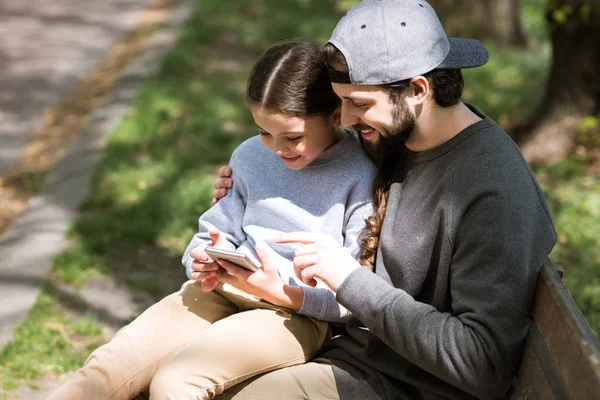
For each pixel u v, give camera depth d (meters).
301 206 2.81
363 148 2.81
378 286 2.32
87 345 4.27
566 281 5.24
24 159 7.66
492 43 12.77
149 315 2.79
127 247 5.58
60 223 5.96
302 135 2.68
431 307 2.29
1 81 10.25
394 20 2.32
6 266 5.24
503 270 2.20
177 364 2.47
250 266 2.56
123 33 13.17
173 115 8.53
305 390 2.46
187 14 13.77
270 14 14.23
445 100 2.37
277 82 2.61
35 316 4.55
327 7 15.16
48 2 15.26
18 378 3.92
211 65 10.85
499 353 2.20
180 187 6.40
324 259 2.39
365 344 2.53
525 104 9.09
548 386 2.05
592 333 1.95
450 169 2.35
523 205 2.24
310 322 2.69
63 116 8.98
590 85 7.32
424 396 2.42
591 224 6.06
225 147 7.67
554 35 7.40
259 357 2.52
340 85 2.36
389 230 2.47
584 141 7.34
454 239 2.30
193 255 2.77
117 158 7.12
